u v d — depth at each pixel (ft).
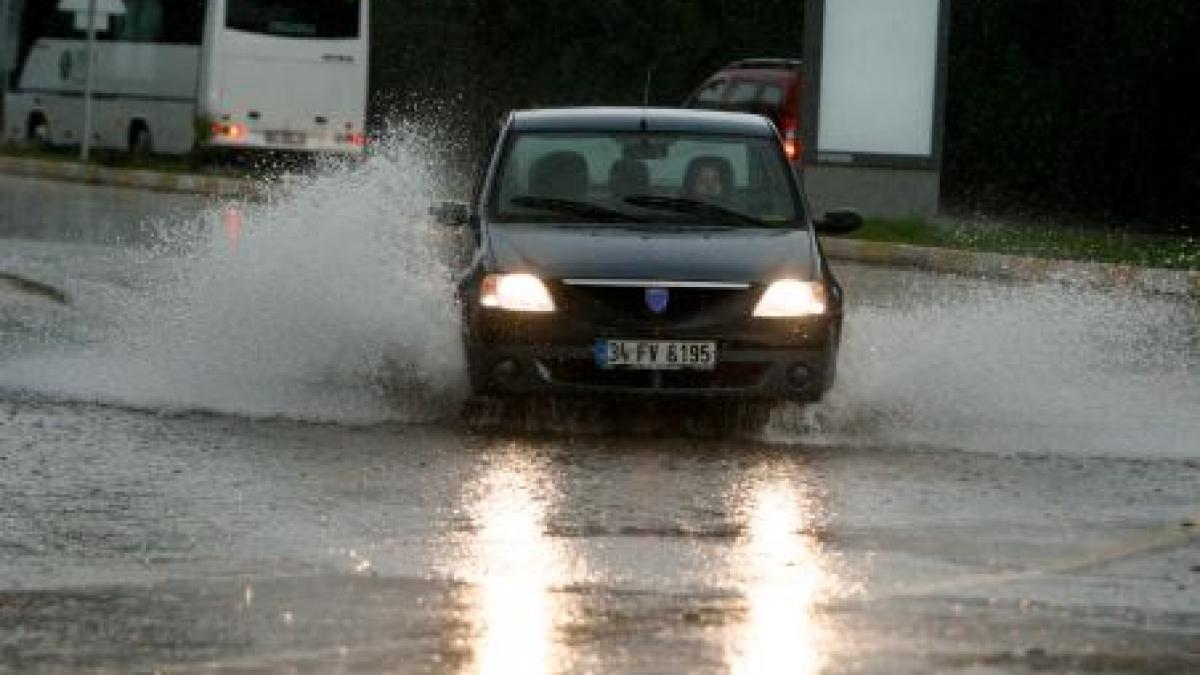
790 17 325.01
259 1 337.52
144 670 55.11
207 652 57.00
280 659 56.18
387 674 54.60
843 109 228.63
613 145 107.04
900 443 95.91
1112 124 260.83
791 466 89.45
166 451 89.86
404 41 356.18
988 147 269.44
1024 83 266.77
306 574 66.85
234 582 65.67
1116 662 57.06
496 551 70.79
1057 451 94.89
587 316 95.09
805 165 229.04
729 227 103.04
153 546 71.00
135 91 353.10
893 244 206.18
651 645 57.88
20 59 375.25
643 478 85.81
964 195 272.51
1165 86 257.55
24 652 56.95
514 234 100.01
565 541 72.74
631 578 66.74
